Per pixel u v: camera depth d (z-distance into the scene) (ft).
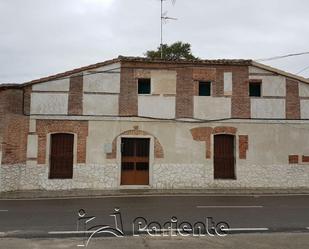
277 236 29.43
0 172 59.21
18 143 62.03
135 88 65.62
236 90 67.26
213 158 66.23
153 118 65.57
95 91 64.85
